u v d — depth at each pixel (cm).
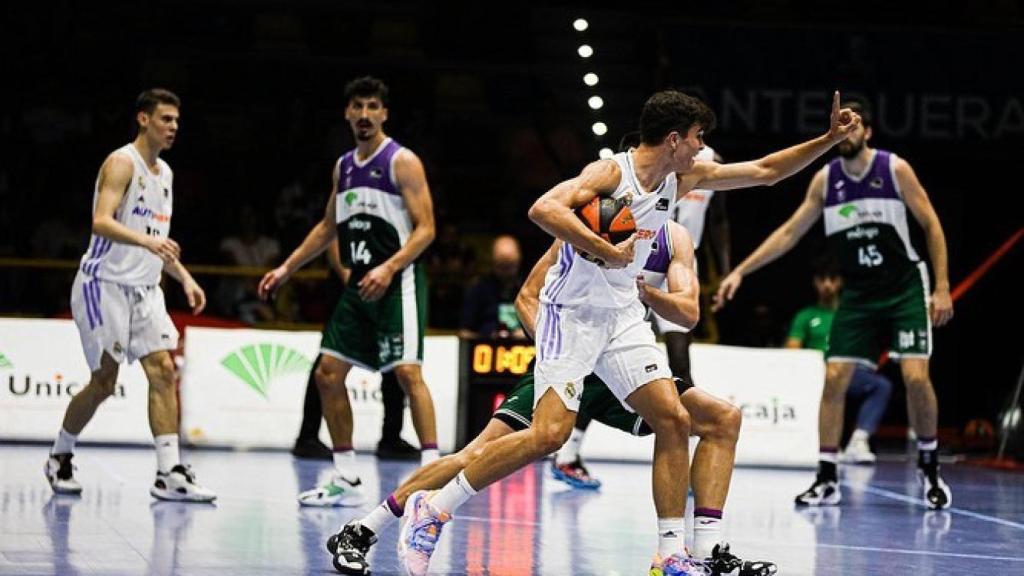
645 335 976
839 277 2444
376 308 1448
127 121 3005
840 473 2127
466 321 2250
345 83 3228
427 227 1439
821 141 1071
